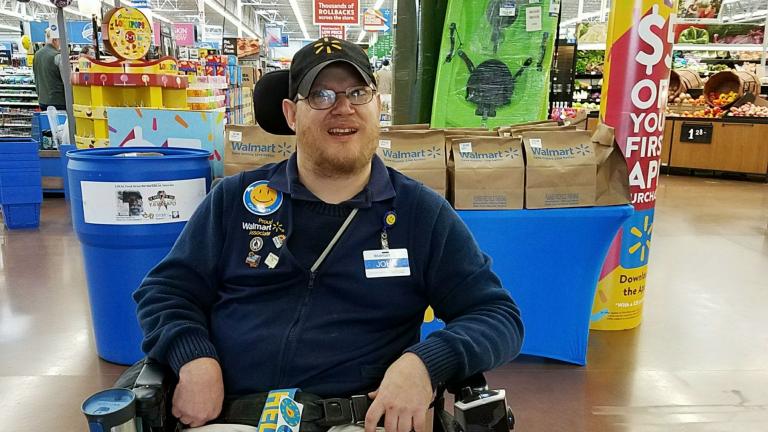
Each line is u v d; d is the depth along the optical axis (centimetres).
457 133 270
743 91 945
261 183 140
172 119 271
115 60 401
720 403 239
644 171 297
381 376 132
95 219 234
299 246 134
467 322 127
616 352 286
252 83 1018
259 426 116
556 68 652
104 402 105
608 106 294
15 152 517
